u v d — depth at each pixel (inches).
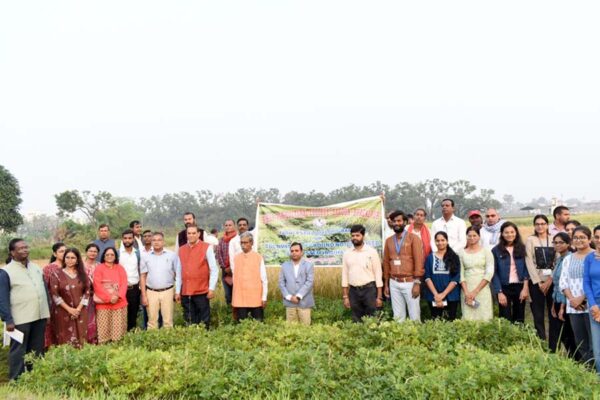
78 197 2107.5
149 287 420.2
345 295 411.2
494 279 377.1
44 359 283.0
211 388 248.4
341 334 323.0
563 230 378.0
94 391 262.5
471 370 239.1
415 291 394.3
